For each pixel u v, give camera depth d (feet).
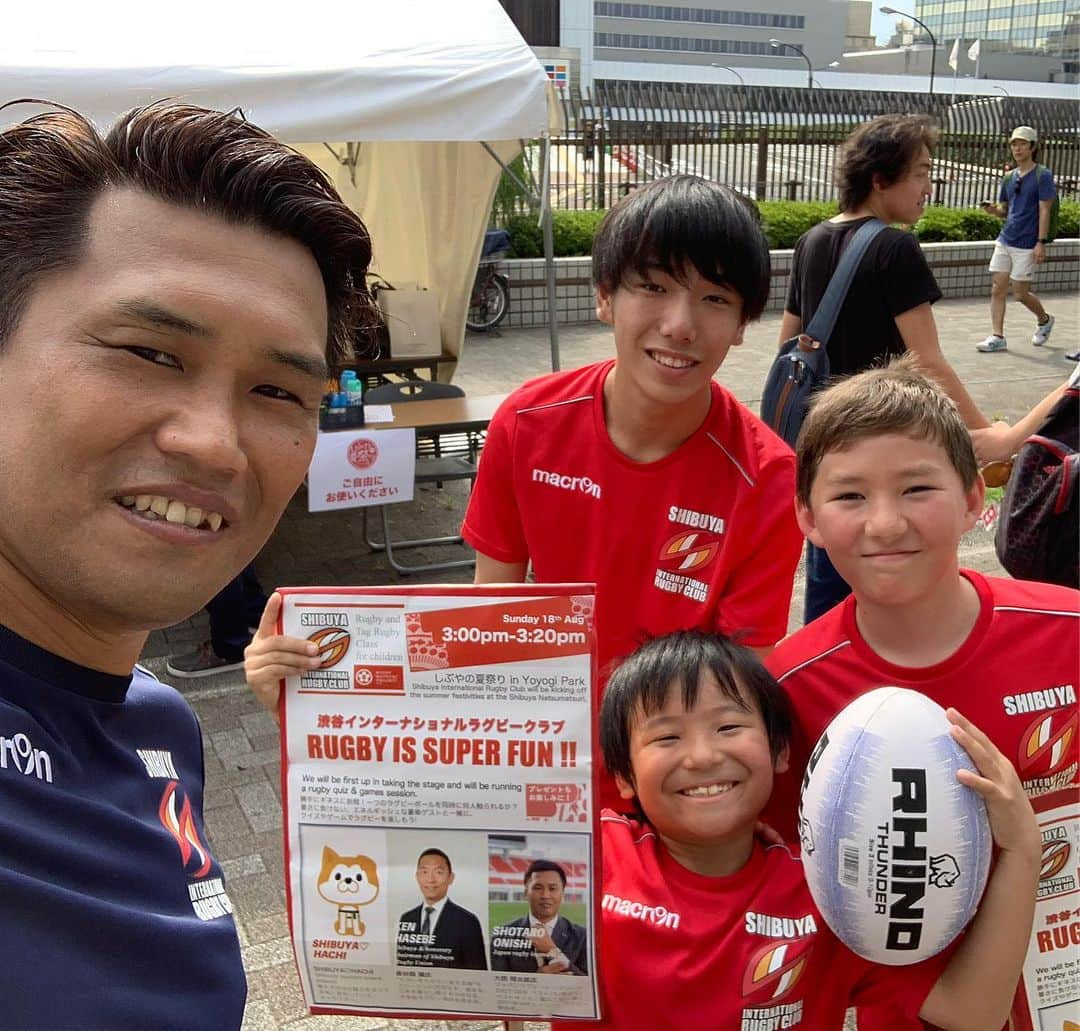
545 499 6.10
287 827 4.78
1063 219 46.01
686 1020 4.68
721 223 5.23
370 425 16.07
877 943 4.31
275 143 3.00
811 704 5.11
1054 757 4.81
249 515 2.96
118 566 2.66
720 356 5.57
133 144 2.77
